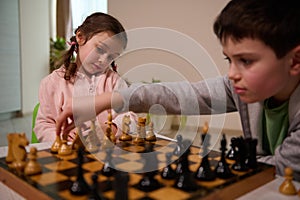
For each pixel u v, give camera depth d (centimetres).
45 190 53
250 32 56
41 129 115
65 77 125
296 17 57
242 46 57
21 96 371
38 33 385
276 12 56
